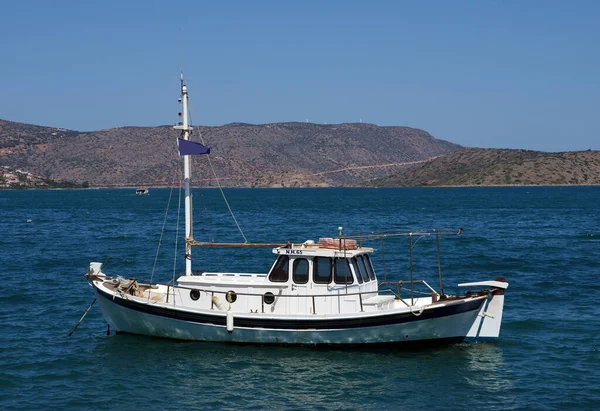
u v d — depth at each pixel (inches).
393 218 4603.8
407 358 1059.9
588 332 1210.6
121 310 1139.9
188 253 1152.8
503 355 1078.4
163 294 1186.6
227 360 1045.2
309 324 1067.3
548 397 920.3
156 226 3878.0
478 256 2294.5
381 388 948.6
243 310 1101.1
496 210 5556.1
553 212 5177.2
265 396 922.7
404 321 1062.4
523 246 2628.0
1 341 1170.0
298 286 1088.8
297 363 1034.1
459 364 1037.8
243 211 5713.6
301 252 1085.8
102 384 967.0
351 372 1002.1
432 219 4458.7
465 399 914.1
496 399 914.1
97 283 1172.5
